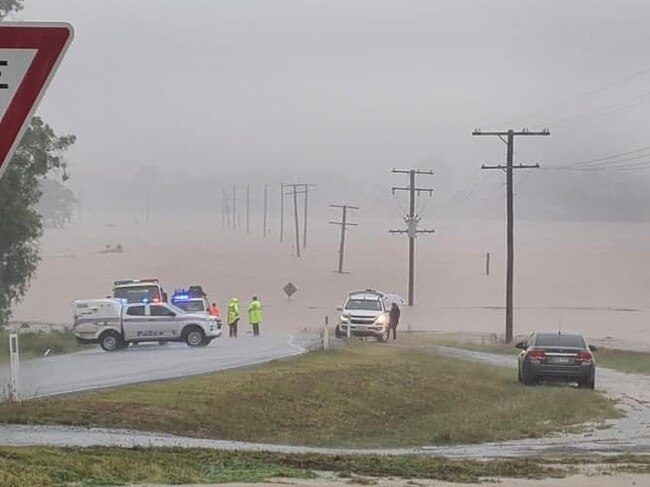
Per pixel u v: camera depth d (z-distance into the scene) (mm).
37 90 12898
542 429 52875
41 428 41688
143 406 48469
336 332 125812
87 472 28750
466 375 78500
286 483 28797
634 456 39781
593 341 155125
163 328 98812
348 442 47062
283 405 54312
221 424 47469
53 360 83375
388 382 67188
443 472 32625
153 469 29844
